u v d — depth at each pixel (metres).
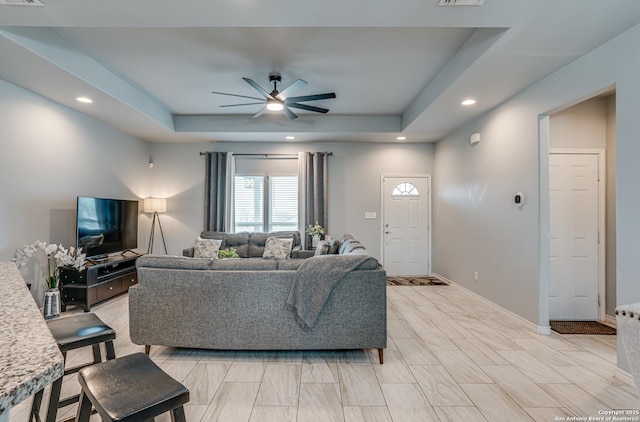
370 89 4.14
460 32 2.79
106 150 4.74
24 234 3.41
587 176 3.67
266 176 6.15
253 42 2.96
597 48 2.52
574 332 3.24
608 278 3.61
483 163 4.24
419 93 4.28
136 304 2.59
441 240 5.79
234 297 2.55
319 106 4.81
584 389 2.19
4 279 1.31
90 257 4.02
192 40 2.93
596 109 3.69
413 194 6.15
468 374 2.38
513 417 1.89
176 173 6.06
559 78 2.91
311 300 2.49
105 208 4.32
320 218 6.01
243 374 2.37
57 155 3.83
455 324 3.45
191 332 2.56
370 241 6.13
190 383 2.25
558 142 3.69
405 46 3.02
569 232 3.67
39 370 0.59
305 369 2.45
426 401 2.04
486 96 3.61
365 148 6.15
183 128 5.29
